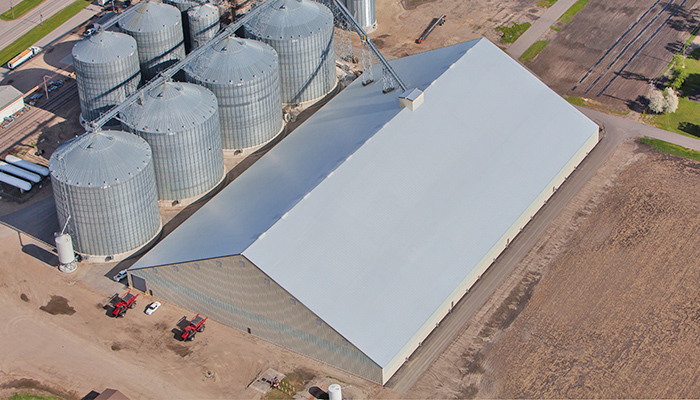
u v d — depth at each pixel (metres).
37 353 108.19
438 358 107.81
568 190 137.88
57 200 119.56
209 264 109.19
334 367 107.25
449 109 133.62
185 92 131.12
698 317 113.56
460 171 126.31
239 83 136.38
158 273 114.94
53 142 147.38
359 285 108.31
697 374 105.19
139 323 113.50
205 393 103.12
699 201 135.25
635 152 147.12
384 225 115.81
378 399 102.00
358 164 121.44
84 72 142.50
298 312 105.38
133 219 121.38
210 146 132.12
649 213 132.50
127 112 129.38
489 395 102.62
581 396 102.38
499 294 117.62
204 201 135.38
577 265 122.50
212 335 112.50
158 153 128.00
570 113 143.88
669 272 121.12
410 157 124.94
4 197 135.75
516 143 134.12
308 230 111.88
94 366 106.50
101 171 116.88
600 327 112.06
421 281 111.69
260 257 106.50
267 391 103.38
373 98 139.38
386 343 104.12
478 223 121.38
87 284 119.56
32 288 118.50
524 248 125.88
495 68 143.62
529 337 110.62
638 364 106.56
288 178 124.06
